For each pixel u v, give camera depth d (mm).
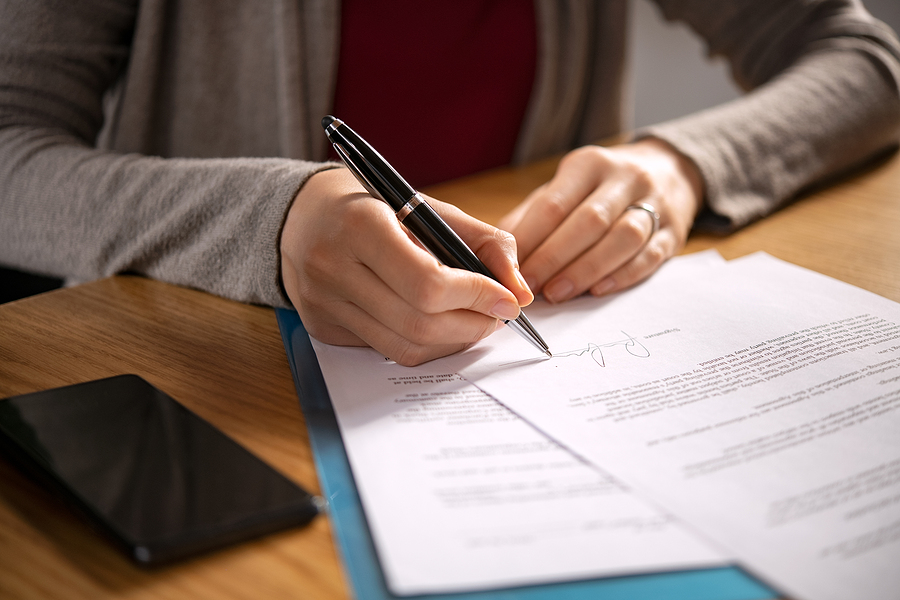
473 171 1025
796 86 777
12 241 589
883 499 279
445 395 368
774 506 276
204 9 812
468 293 380
